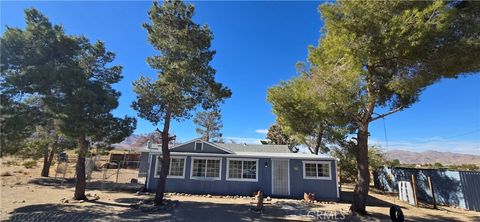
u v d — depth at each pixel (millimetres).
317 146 23734
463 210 15516
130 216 11547
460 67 9281
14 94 11570
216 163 19703
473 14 9109
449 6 9180
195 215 12273
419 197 19453
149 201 14438
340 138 20422
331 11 11406
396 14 9680
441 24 8484
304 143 25938
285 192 18844
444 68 9469
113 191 18625
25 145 12812
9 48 11578
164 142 14547
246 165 19578
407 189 17781
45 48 12531
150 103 13922
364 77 11594
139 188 20328
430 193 18422
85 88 12891
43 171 25000
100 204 13688
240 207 14469
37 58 12195
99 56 14789
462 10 9234
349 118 12516
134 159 41062
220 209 13773
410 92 10609
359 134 13344
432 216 13484
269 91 13797
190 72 13641
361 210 12789
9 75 11414
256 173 19344
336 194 18422
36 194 15727
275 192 18875
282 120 15008
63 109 11719
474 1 9039
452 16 8492
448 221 12406
